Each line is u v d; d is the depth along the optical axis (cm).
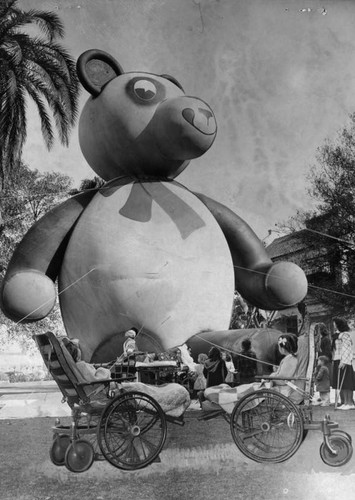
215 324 666
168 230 668
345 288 904
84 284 650
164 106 657
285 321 778
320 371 680
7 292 634
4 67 720
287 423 484
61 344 481
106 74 708
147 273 647
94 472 485
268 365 608
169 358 619
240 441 488
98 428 465
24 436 565
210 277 672
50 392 753
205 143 655
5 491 453
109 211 665
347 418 618
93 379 492
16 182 755
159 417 480
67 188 770
